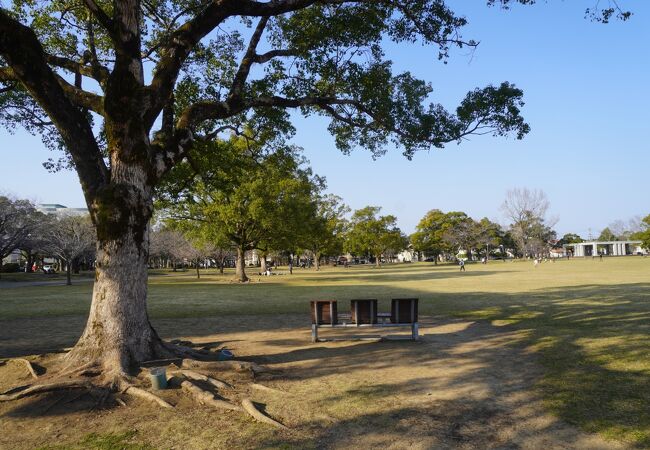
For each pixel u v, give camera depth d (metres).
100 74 8.08
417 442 4.07
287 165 21.16
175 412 4.97
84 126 7.04
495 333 9.78
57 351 7.81
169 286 30.25
